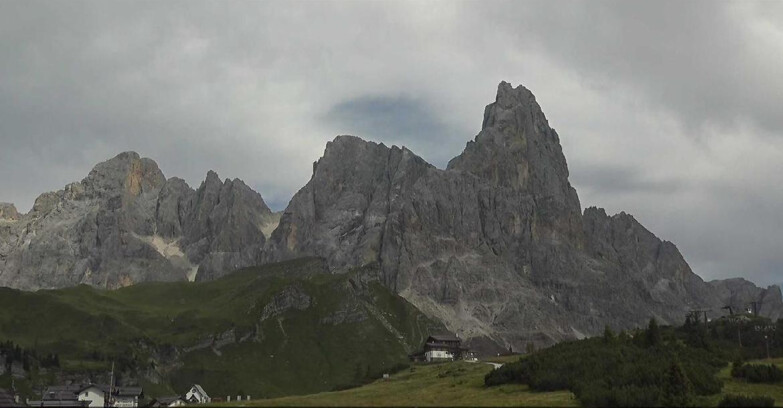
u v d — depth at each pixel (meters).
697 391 192.75
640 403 174.50
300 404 187.88
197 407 190.62
